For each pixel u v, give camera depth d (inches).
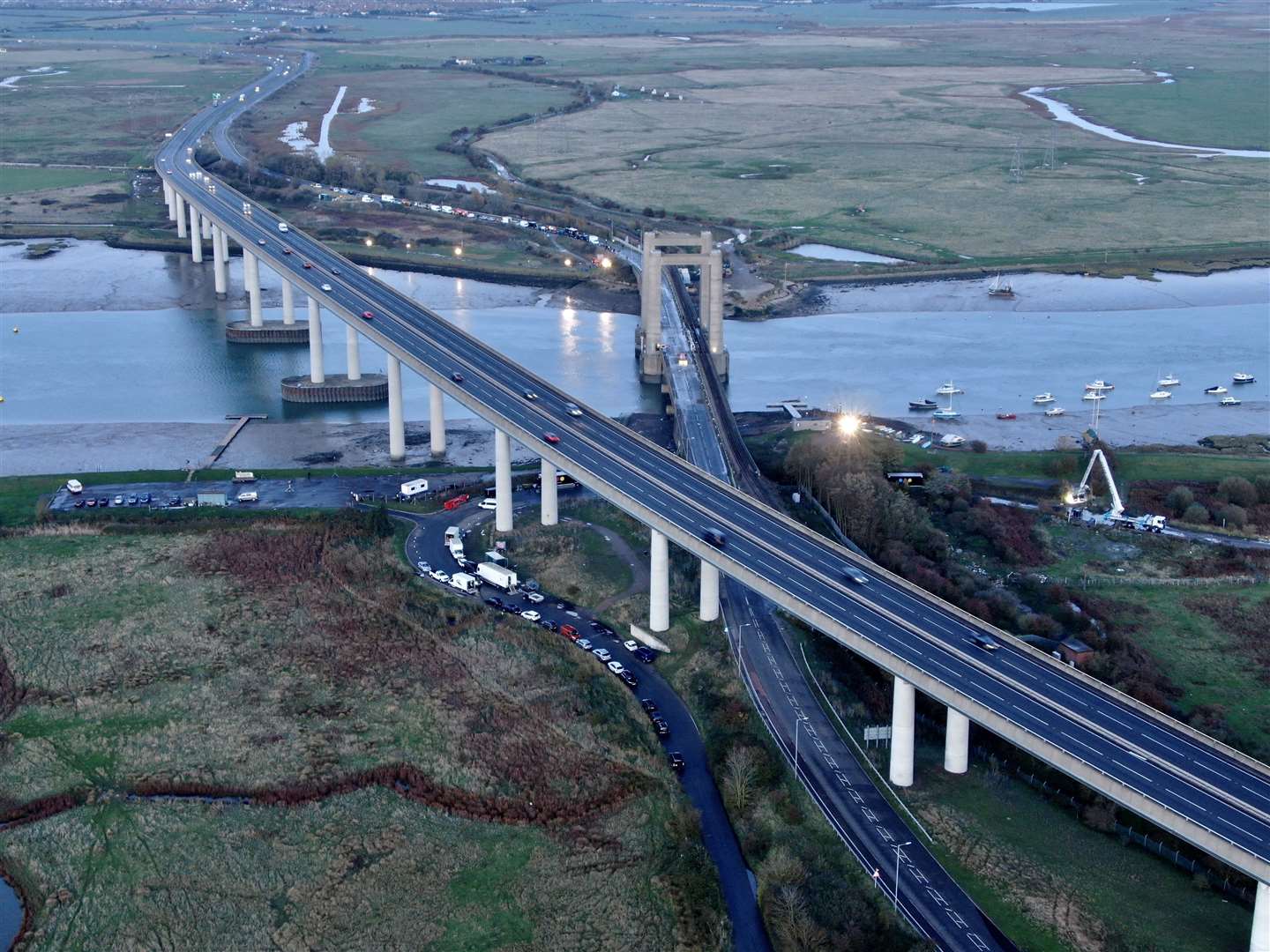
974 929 6378.0
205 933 6619.1
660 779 7696.9
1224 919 6486.2
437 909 6756.9
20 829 7426.2
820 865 6796.3
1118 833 7155.5
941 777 7652.6
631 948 6437.0
